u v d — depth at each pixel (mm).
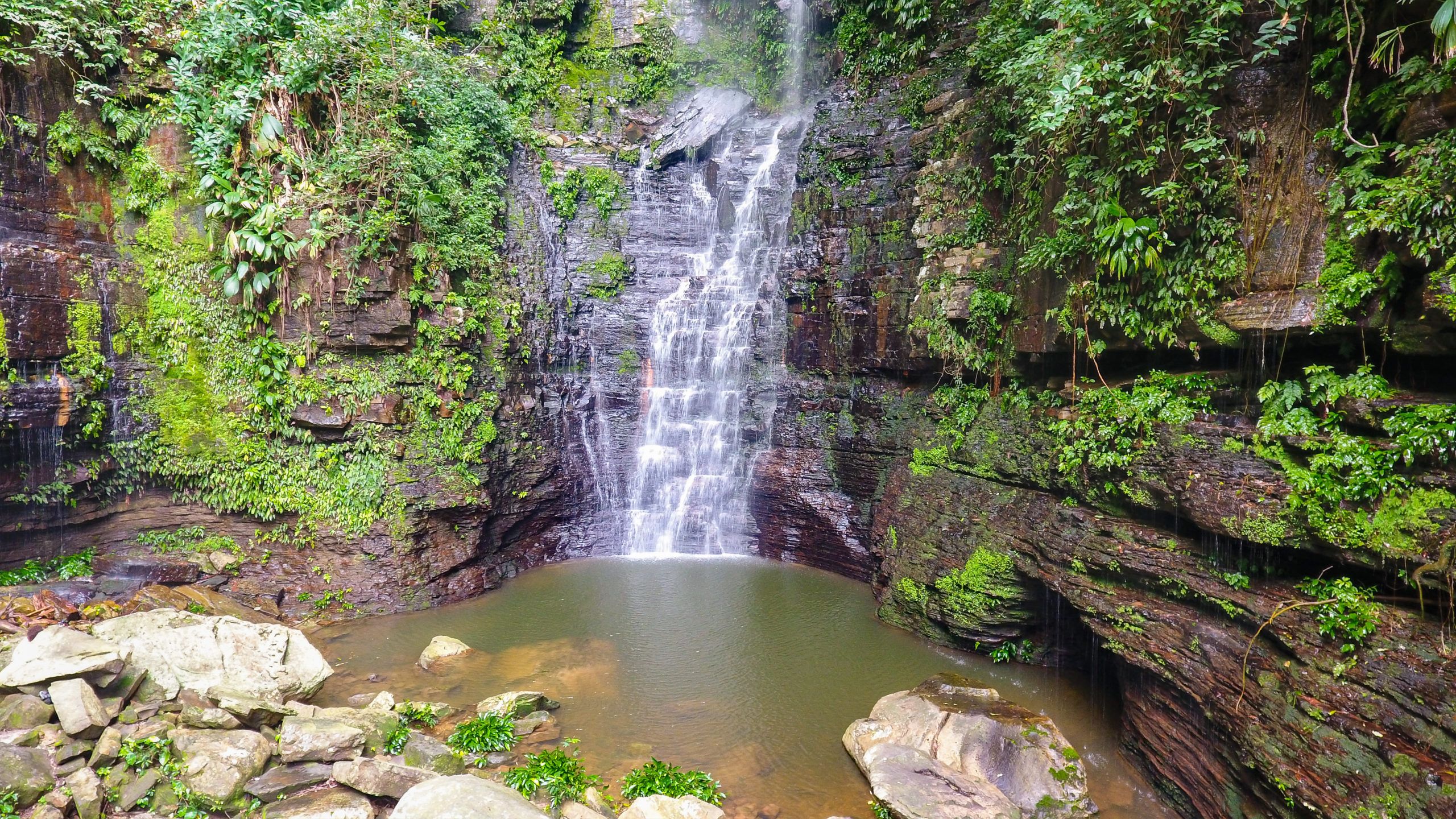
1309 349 6992
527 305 15539
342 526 12156
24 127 10094
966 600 10523
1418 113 5746
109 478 11164
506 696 8844
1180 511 7512
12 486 9906
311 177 12031
